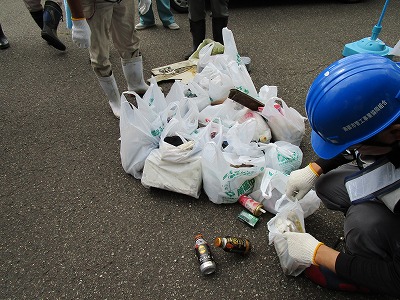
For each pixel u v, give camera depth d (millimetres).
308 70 3031
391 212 1158
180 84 2266
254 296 1419
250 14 4312
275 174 1707
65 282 1519
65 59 3453
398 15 4203
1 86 3055
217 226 1727
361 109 930
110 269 1558
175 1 4320
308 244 1210
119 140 2340
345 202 1478
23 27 4270
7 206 1900
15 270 1578
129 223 1768
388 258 1193
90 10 1997
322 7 4492
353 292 1399
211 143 1719
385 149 988
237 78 2270
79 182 2031
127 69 2592
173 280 1498
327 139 1053
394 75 935
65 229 1755
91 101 2785
